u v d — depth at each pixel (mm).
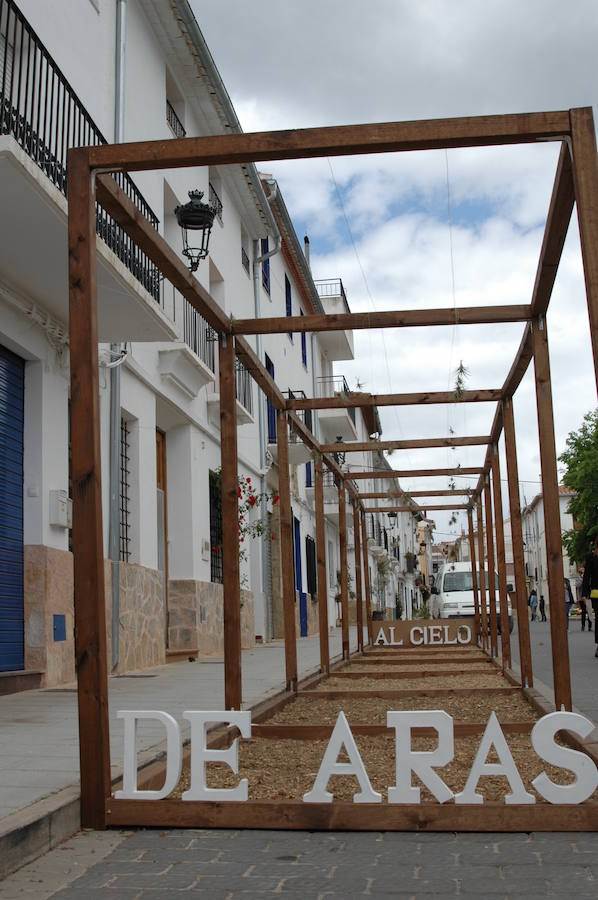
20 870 3963
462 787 5176
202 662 15078
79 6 12102
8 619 9992
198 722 4656
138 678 11695
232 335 7652
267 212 22625
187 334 16469
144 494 14312
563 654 7020
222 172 20375
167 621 16422
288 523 10031
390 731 7016
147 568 14016
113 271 9914
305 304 33188
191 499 16906
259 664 14484
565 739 6586
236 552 7367
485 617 17078
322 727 6934
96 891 3688
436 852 4113
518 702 9180
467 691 9844
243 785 4582
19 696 9383
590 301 4621
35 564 10438
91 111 12414
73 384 4805
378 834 4426
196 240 17141
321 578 12414
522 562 9859
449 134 4941
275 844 4293
